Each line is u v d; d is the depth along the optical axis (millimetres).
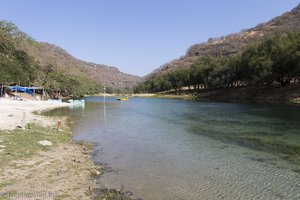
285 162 18688
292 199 12914
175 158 19719
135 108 68188
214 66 127375
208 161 18953
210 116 45125
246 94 95062
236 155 20547
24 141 21344
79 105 79188
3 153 17781
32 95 98500
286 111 49812
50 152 19547
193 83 142125
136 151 21812
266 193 13562
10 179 13648
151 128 33625
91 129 32906
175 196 13094
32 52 108438
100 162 18594
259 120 38656
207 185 14531
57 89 116750
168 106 73500
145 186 14266
